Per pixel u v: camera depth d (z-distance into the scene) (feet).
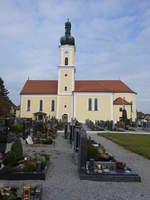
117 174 24.49
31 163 26.02
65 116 169.27
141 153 41.24
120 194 20.27
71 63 172.35
